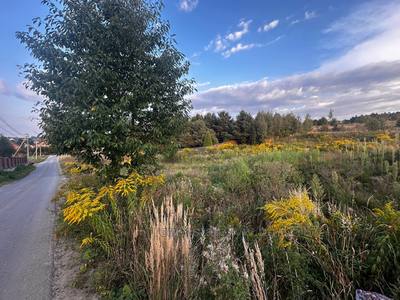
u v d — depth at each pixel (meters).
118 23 4.37
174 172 10.30
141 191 4.40
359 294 2.06
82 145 4.59
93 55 4.34
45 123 4.48
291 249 2.51
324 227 2.87
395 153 8.78
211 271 2.28
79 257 3.75
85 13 4.38
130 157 4.92
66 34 4.39
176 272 2.44
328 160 9.27
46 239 4.63
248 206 4.58
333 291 2.24
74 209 3.39
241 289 1.95
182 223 3.02
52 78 4.37
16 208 7.75
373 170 7.22
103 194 3.72
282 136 46.56
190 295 2.20
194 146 44.50
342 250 2.43
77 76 4.37
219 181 8.16
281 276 2.32
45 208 7.39
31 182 15.95
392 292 2.06
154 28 4.97
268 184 6.02
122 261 3.07
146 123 5.10
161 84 4.83
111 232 3.36
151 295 2.31
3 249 4.21
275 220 3.15
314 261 2.53
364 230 2.66
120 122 4.13
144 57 4.73
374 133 25.66
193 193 5.38
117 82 4.48
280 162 9.03
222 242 2.53
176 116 5.11
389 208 2.72
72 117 4.02
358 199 4.76
